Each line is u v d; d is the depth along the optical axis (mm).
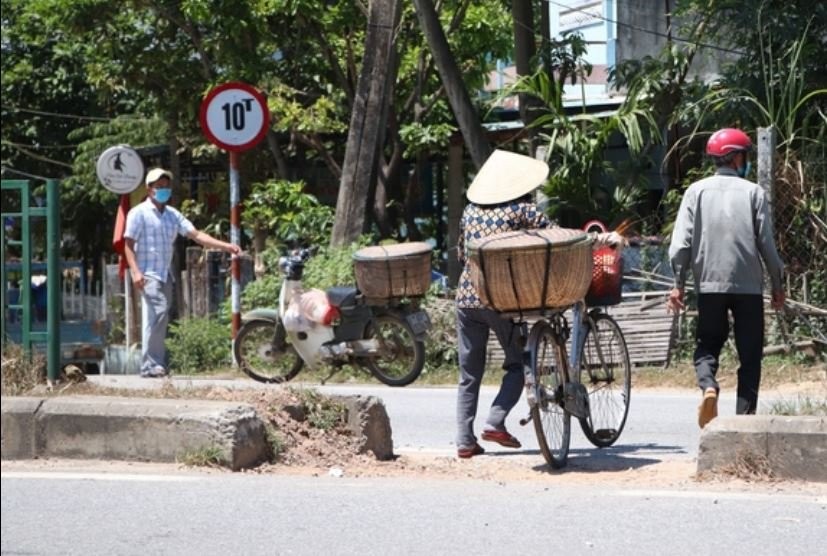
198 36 46844
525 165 16516
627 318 28609
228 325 32250
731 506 13211
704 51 35656
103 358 37125
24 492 13852
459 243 16672
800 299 27641
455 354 29297
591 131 34375
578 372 16812
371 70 35000
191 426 15109
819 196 27812
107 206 58406
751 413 16297
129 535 12305
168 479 14375
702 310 16516
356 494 13953
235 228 29672
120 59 48938
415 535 12289
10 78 63594
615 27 45625
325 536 12266
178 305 35500
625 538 12109
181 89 48625
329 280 30656
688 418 21203
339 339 26312
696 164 35875
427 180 51156
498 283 15383
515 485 14664
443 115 47844
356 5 42969
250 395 16438
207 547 11930
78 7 47812
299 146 50781
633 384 26844
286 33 46812
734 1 31734
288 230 38719
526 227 16328
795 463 14352
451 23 44719
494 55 47781
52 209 21469
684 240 16531
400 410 22547
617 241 17344
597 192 34000
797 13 30906
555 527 12531
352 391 25734
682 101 33281
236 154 29297
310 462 15719
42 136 65125
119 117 58844
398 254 25578
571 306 16141
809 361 27422
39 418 15531
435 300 30219
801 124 30156
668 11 40188
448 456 17172
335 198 51031
